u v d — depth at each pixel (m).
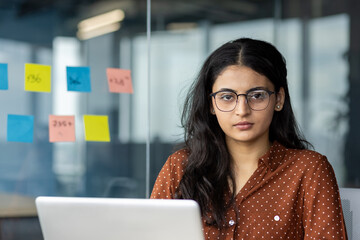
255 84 1.36
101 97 3.22
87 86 2.86
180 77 3.54
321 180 1.40
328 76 4.09
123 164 3.30
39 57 3.06
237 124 1.36
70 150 3.13
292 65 4.10
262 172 1.42
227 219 1.39
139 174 3.36
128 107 3.34
